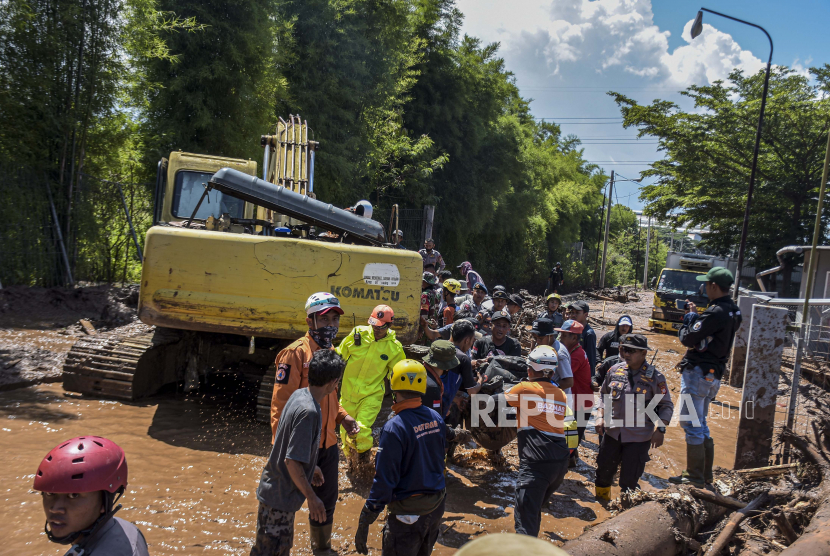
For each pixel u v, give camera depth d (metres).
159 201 8.45
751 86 26.22
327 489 3.87
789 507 4.61
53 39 11.30
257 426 6.04
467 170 24.48
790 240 25.88
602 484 5.39
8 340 8.12
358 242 7.01
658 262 68.62
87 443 1.80
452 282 8.61
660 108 27.81
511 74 27.20
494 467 6.04
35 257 11.38
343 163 16.34
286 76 16.06
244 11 13.53
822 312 9.98
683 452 7.18
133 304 11.34
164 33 12.73
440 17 22.86
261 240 5.81
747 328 11.30
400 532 3.43
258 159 14.51
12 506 3.91
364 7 17.88
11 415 5.59
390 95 18.88
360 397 5.28
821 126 24.19
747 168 26.41
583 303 6.95
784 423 6.96
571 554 3.66
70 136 12.10
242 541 3.86
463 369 5.45
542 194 37.62
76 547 1.75
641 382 5.16
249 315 5.78
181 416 6.14
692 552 4.38
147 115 13.46
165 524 3.97
